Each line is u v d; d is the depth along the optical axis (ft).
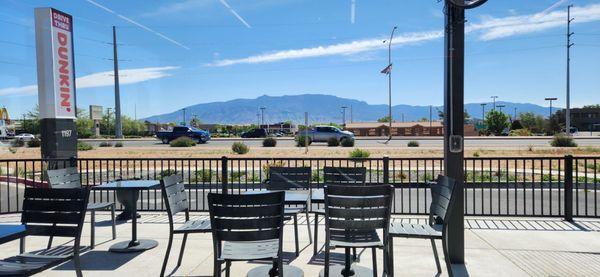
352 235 15.26
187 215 18.57
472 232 22.29
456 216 17.21
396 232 15.07
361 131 230.48
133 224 19.88
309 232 21.09
